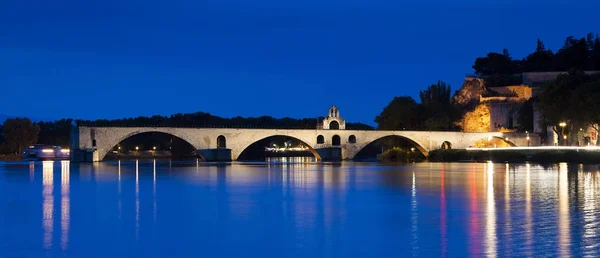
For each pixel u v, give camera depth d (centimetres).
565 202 6506
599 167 13588
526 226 5025
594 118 15662
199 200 7069
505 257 4000
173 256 4200
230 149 19600
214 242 4591
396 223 5288
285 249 4353
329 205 6531
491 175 11038
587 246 4253
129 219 5641
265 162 19275
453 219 5447
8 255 4250
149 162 19462
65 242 4628
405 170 13238
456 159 19662
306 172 12662
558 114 17362
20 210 6266
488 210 5959
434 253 4156
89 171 13300
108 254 4269
